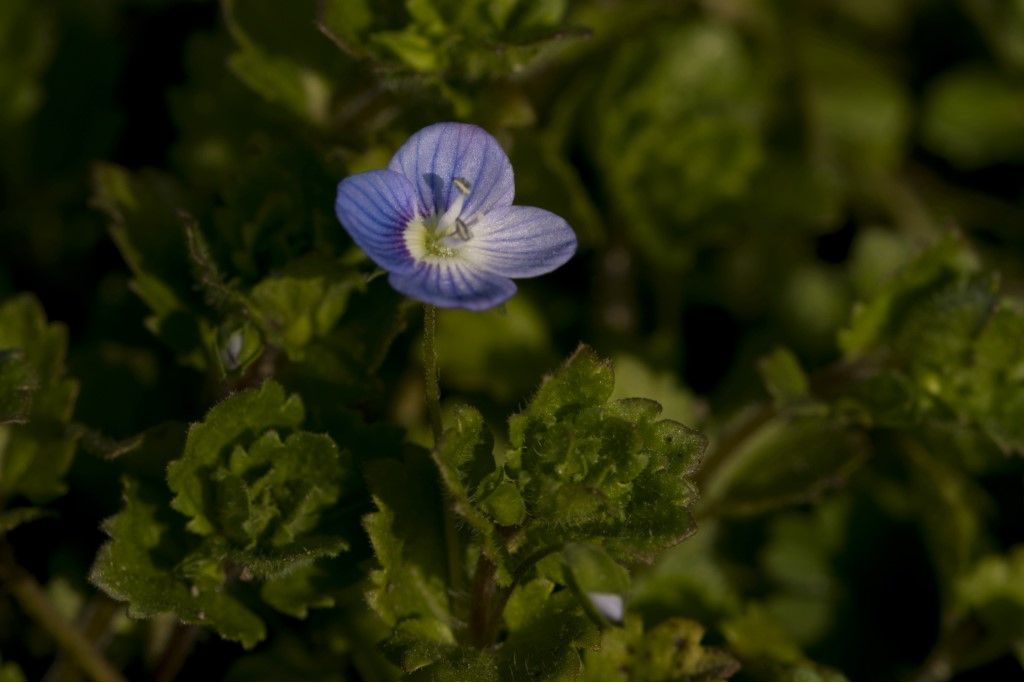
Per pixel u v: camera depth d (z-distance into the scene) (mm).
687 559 133
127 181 125
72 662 125
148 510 117
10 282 143
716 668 121
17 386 116
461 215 116
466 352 140
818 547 140
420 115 130
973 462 140
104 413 134
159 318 123
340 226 121
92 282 145
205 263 118
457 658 114
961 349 126
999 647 135
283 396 116
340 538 116
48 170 146
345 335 121
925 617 139
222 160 139
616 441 112
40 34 145
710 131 146
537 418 112
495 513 112
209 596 116
